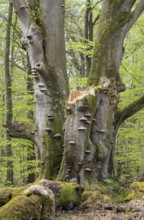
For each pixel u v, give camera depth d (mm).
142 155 15703
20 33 13516
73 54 16188
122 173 17062
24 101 12484
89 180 6641
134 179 12227
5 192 4762
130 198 5957
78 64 16125
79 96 6730
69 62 16734
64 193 5508
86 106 6559
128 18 7266
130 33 14758
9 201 4492
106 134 7016
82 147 6594
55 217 4930
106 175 7027
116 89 7195
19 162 13562
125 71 12508
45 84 7543
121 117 7586
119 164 16797
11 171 11898
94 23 13195
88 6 12906
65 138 6680
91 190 6301
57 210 5375
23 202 4250
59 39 7711
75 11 15977
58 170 7289
